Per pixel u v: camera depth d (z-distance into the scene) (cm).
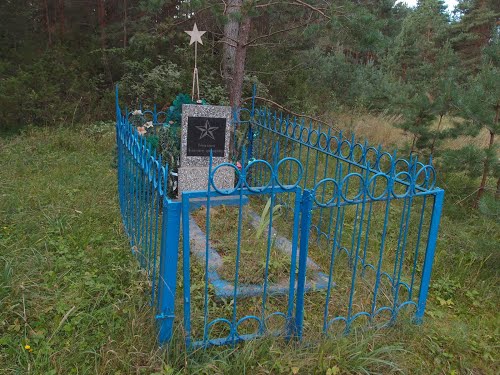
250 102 1019
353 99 1281
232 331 291
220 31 1083
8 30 1091
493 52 649
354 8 620
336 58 1322
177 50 1032
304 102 1097
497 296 414
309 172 713
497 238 531
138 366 269
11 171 612
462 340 333
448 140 869
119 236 441
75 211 484
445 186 665
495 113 618
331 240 482
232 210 530
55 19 1248
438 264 456
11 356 278
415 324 344
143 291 336
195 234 461
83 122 928
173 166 572
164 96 973
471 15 2369
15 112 859
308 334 316
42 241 413
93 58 1087
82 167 670
